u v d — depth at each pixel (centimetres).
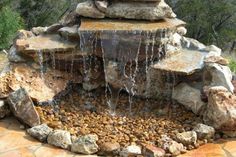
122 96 635
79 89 641
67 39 627
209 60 602
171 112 600
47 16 1675
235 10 1786
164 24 608
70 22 637
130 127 566
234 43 1834
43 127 546
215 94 557
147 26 596
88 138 520
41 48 602
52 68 625
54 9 1686
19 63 617
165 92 618
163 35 600
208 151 524
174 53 630
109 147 511
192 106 589
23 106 566
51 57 615
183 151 518
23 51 608
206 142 542
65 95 628
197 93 591
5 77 598
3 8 1252
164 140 527
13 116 587
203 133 543
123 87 624
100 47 608
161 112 602
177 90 611
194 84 605
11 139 536
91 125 566
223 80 583
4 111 581
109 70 614
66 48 607
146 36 588
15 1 1634
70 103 615
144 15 610
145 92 623
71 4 1700
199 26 1773
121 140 532
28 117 560
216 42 1781
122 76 618
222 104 551
